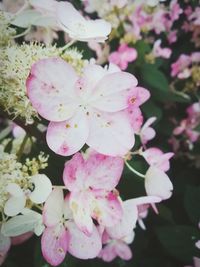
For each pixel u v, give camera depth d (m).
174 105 0.27
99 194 0.10
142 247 0.21
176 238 0.18
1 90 0.11
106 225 0.10
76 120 0.10
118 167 0.10
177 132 0.26
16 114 0.11
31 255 0.19
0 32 0.12
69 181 0.10
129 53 0.21
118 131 0.10
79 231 0.11
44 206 0.10
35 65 0.10
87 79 0.10
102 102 0.11
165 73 0.28
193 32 0.27
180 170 0.27
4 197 0.10
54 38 0.18
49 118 0.10
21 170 0.11
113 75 0.10
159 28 0.24
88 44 0.21
